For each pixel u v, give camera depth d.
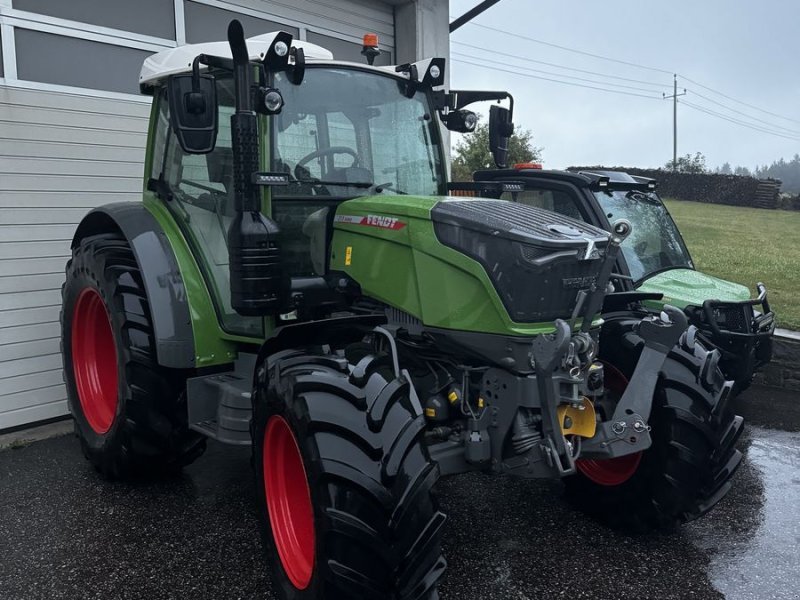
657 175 25.69
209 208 3.42
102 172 5.07
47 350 4.86
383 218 2.88
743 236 15.17
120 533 3.29
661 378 3.09
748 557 3.06
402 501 2.23
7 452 4.42
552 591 2.76
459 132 3.87
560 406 2.58
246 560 3.04
